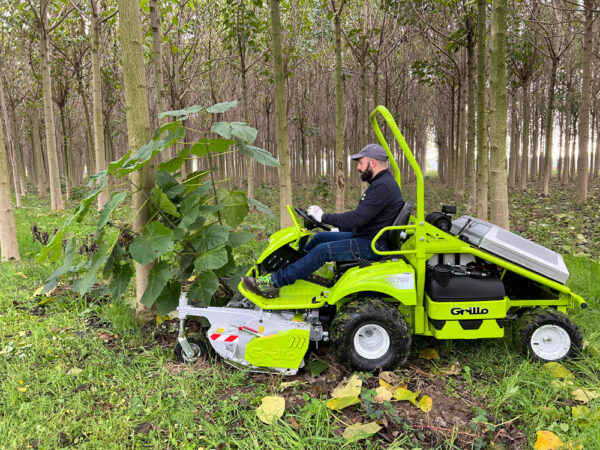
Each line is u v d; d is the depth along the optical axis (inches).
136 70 156.7
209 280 142.7
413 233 134.7
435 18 432.5
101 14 416.8
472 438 100.3
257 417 107.3
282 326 130.7
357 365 127.8
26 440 99.9
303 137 754.2
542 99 764.0
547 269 131.3
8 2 476.4
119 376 125.7
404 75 578.6
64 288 207.3
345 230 150.9
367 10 376.8
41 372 129.5
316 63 629.9
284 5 413.4
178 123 141.4
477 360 135.5
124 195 138.0
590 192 613.9
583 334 144.9
